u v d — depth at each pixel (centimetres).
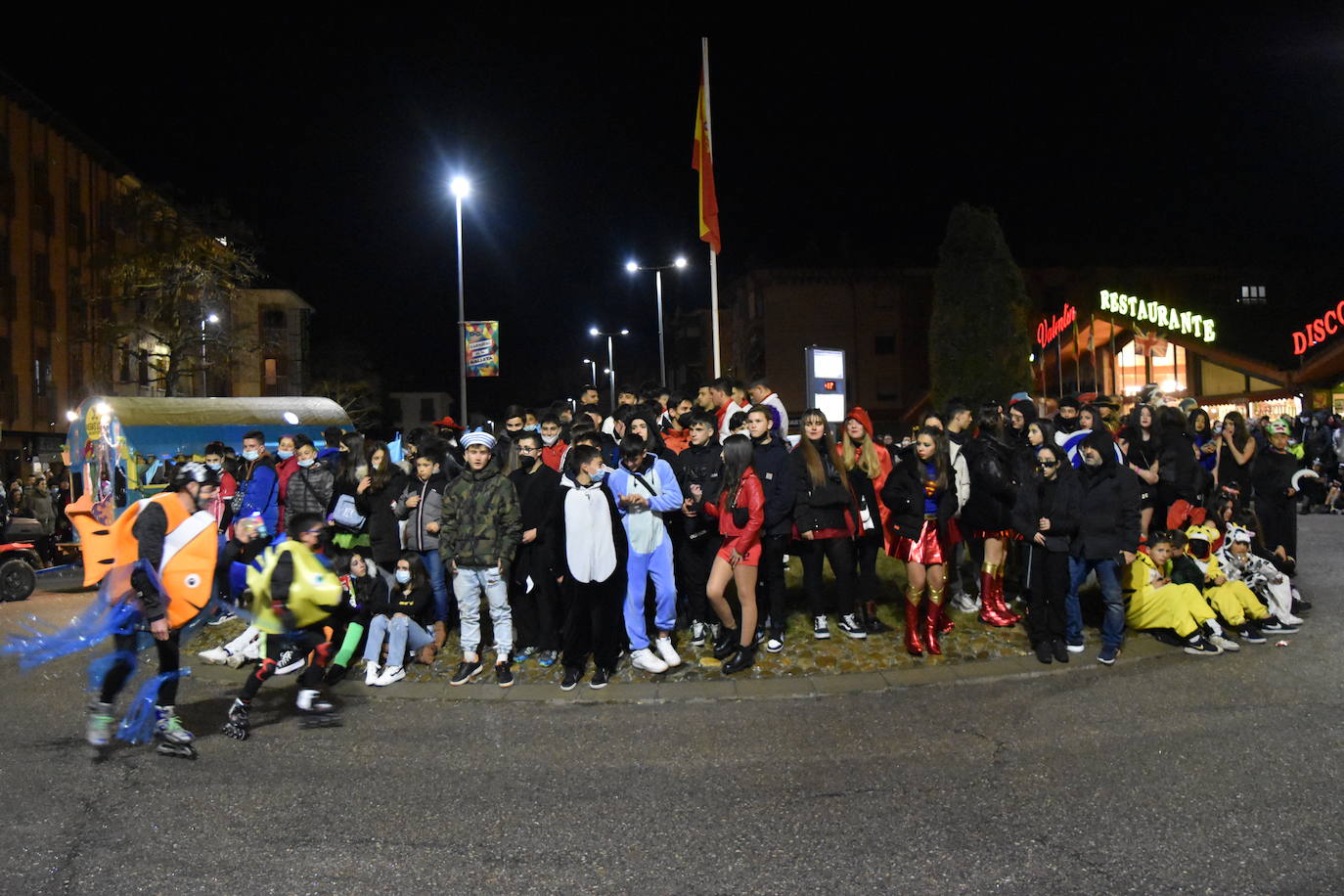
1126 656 784
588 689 740
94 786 538
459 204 2823
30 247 3378
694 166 1450
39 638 1052
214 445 1115
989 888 390
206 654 870
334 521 803
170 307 3531
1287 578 868
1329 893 379
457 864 428
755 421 764
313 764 577
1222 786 491
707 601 824
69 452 1884
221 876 418
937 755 559
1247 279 5138
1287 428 944
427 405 8975
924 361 5238
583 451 748
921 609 791
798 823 464
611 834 457
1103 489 755
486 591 771
